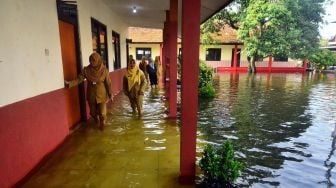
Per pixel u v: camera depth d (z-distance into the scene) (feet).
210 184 11.14
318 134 20.48
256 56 82.53
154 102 28.84
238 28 81.10
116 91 34.73
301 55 75.82
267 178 13.14
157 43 80.33
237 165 11.35
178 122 20.31
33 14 12.04
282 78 65.51
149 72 41.32
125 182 11.08
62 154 13.98
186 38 10.19
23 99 11.10
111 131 17.94
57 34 14.82
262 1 71.72
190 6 10.02
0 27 9.62
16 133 10.54
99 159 13.35
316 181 13.01
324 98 36.60
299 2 76.79
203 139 18.56
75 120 18.66
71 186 10.75
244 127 22.00
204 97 35.86
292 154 16.43
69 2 16.88
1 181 9.59
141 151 14.40
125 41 44.98
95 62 16.96
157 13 34.45
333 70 88.89
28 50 11.56
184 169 10.96
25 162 11.18
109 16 30.58
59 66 15.01
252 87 47.70
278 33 71.77
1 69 9.66
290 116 26.05
